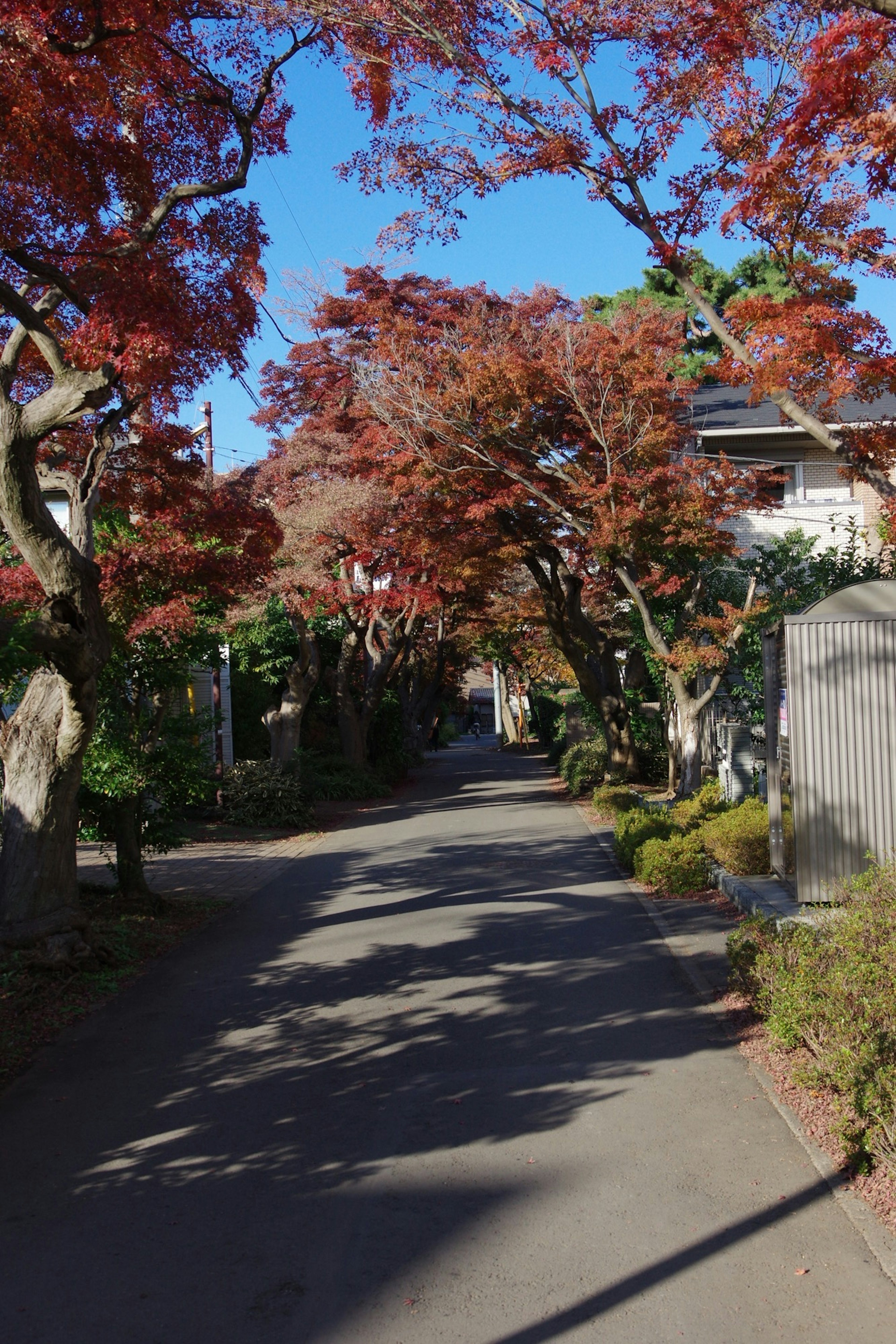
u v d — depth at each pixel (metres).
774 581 20.19
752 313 8.41
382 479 21.34
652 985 8.17
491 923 10.84
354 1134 5.54
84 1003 8.45
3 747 9.59
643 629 22.81
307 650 24.80
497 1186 4.84
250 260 9.59
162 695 12.57
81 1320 3.86
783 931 7.30
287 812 22.11
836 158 7.77
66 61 7.86
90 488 9.52
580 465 18.09
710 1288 3.92
